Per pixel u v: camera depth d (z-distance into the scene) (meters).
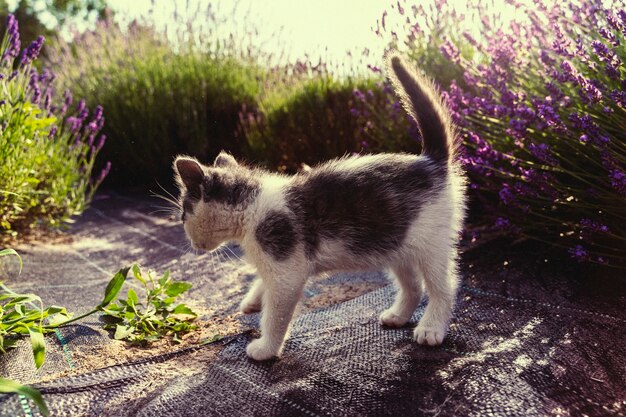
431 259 0.56
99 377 0.48
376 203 0.55
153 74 1.59
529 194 0.70
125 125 1.54
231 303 0.69
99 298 0.69
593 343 0.52
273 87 1.50
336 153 1.25
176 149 1.54
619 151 0.68
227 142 1.57
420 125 0.60
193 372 0.51
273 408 0.45
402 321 0.59
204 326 0.62
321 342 0.56
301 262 0.54
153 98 1.54
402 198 0.56
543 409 0.43
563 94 0.68
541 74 0.75
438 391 0.46
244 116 1.55
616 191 0.66
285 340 0.56
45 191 0.94
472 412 0.44
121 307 0.61
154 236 0.99
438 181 0.58
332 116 1.27
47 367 0.51
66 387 0.46
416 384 0.47
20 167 0.89
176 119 1.54
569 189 0.68
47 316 0.56
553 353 0.50
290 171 1.37
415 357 0.52
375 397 0.46
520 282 0.65
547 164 0.71
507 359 0.50
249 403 0.46
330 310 0.64
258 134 1.41
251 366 0.52
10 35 0.89
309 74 1.35
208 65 1.63
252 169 0.64
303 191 0.56
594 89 0.61
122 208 1.25
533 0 0.74
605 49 0.61
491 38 0.86
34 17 3.25
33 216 0.99
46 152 0.98
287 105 1.35
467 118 0.79
